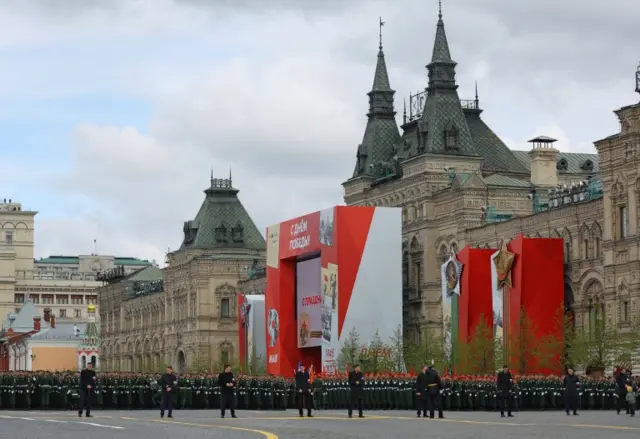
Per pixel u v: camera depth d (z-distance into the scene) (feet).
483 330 429.79
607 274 407.23
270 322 566.36
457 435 193.57
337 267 497.46
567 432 200.34
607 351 388.16
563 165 615.98
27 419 251.60
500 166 573.74
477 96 589.32
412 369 453.17
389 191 571.69
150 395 344.28
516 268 430.20
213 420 249.75
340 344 494.18
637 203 393.29
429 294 535.60
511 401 279.08
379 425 226.38
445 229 528.63
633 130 394.93
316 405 348.59
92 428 215.10
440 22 564.71
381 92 606.96
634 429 208.03
